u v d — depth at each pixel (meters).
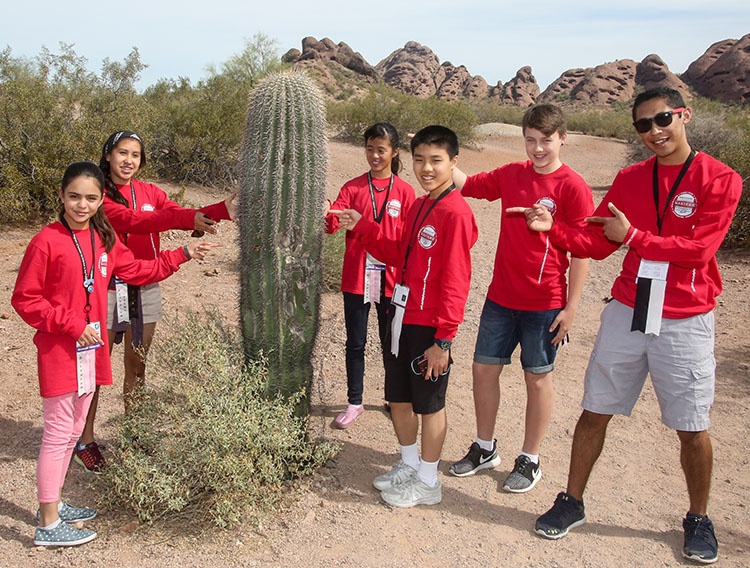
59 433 3.14
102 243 3.27
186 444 3.39
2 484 3.64
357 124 24.22
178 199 11.09
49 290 3.13
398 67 100.81
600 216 3.27
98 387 3.74
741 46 84.38
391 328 3.58
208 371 3.63
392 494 3.64
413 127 24.73
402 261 3.61
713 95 85.12
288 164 3.43
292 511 3.54
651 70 94.38
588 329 7.05
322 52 83.62
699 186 3.10
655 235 3.16
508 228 3.72
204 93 14.62
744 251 10.41
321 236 3.64
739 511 3.66
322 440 4.14
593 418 3.39
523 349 3.80
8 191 8.82
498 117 46.72
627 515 3.64
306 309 3.63
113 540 3.22
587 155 29.55
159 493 3.21
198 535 3.28
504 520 3.56
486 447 4.05
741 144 13.12
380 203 4.57
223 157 13.82
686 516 3.38
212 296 7.27
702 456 3.23
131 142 3.84
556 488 3.92
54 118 9.95
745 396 5.22
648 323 3.13
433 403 3.52
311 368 3.85
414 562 3.17
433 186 3.41
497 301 3.83
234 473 3.26
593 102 89.81
